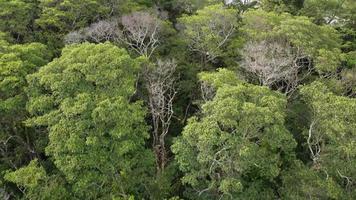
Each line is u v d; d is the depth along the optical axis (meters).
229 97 29.58
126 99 32.06
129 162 31.38
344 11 52.78
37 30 46.38
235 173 30.55
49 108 31.98
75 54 33.41
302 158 37.69
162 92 38.62
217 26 46.50
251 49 39.62
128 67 33.62
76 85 31.66
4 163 35.72
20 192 34.88
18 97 33.09
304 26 43.09
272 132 29.16
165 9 58.78
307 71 44.28
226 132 28.78
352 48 51.84
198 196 33.22
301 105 39.97
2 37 39.81
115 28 44.97
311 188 29.94
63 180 32.44
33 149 37.34
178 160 30.89
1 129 35.47
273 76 38.47
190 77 46.16
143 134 32.44
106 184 31.86
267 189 32.47
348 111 30.03
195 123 29.50
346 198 30.27
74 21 45.62
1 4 42.94
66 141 29.38
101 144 30.38
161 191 33.94
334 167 30.95
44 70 32.41
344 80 40.94
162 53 48.12
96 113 29.69
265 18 44.78
